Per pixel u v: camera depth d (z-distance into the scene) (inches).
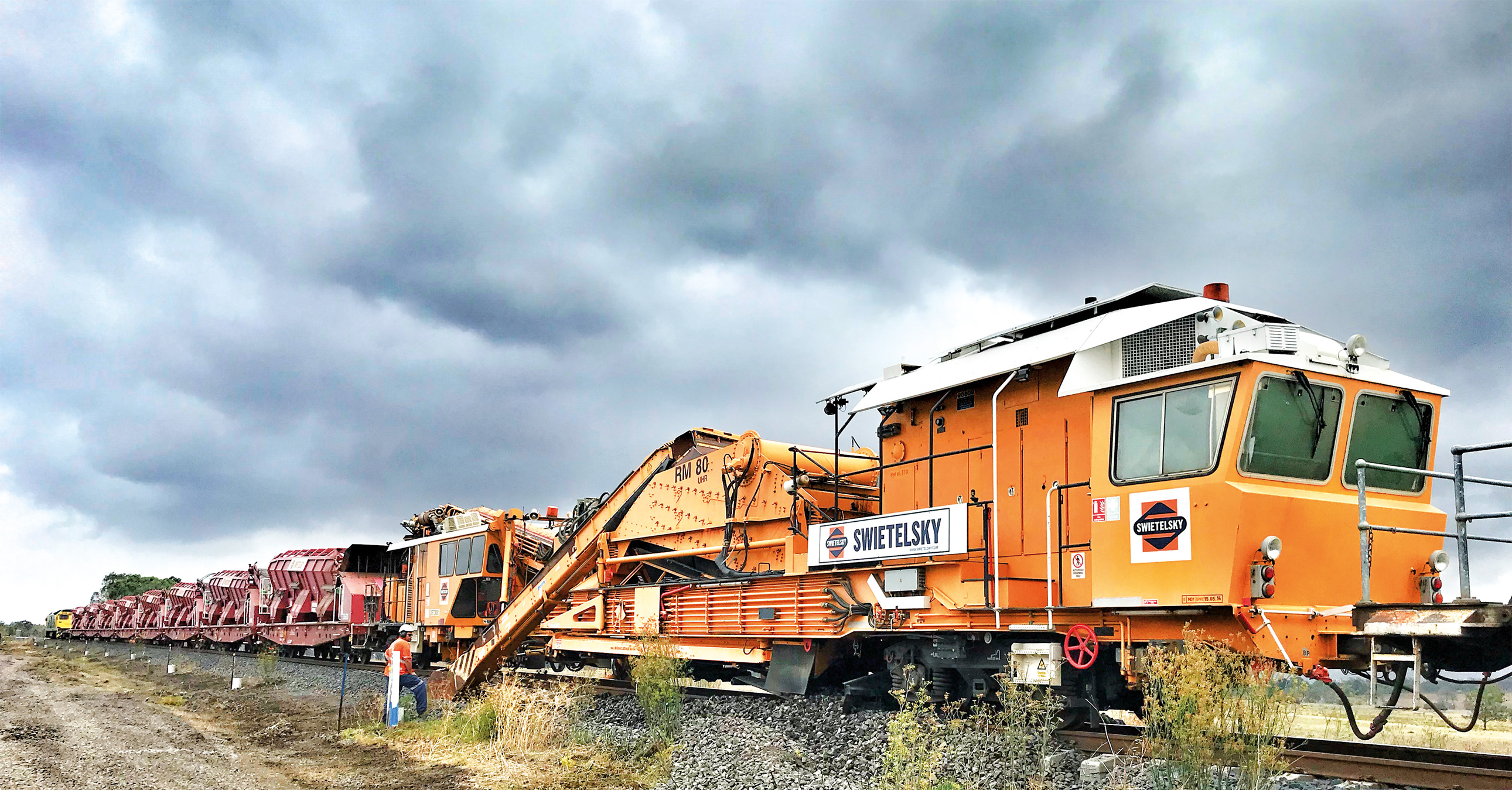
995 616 474.0
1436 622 329.1
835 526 556.4
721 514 667.4
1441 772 339.9
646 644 620.7
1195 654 346.0
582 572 814.5
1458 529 341.1
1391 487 436.5
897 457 577.9
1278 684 347.6
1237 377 388.2
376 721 701.9
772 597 617.6
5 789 470.9
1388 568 424.5
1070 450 473.1
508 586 950.4
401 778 492.7
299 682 1047.0
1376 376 427.8
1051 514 475.8
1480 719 745.0
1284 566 389.7
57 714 808.3
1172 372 406.9
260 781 495.2
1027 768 401.7
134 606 2420.0
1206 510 387.2
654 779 471.2
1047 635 462.9
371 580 1375.5
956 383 518.9
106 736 668.7
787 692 611.5
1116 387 434.6
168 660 1587.1
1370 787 339.6
